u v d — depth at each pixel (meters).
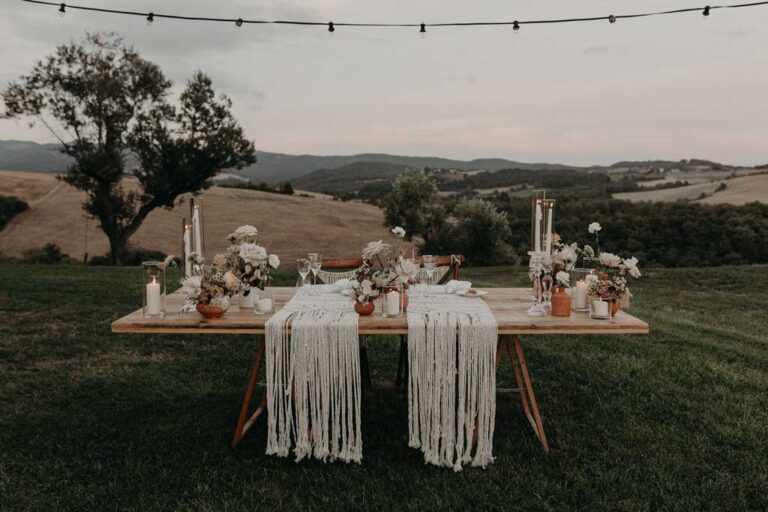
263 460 3.19
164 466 3.11
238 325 3.04
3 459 3.19
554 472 3.05
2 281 9.49
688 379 4.65
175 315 3.19
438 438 3.14
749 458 3.18
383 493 2.83
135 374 4.76
